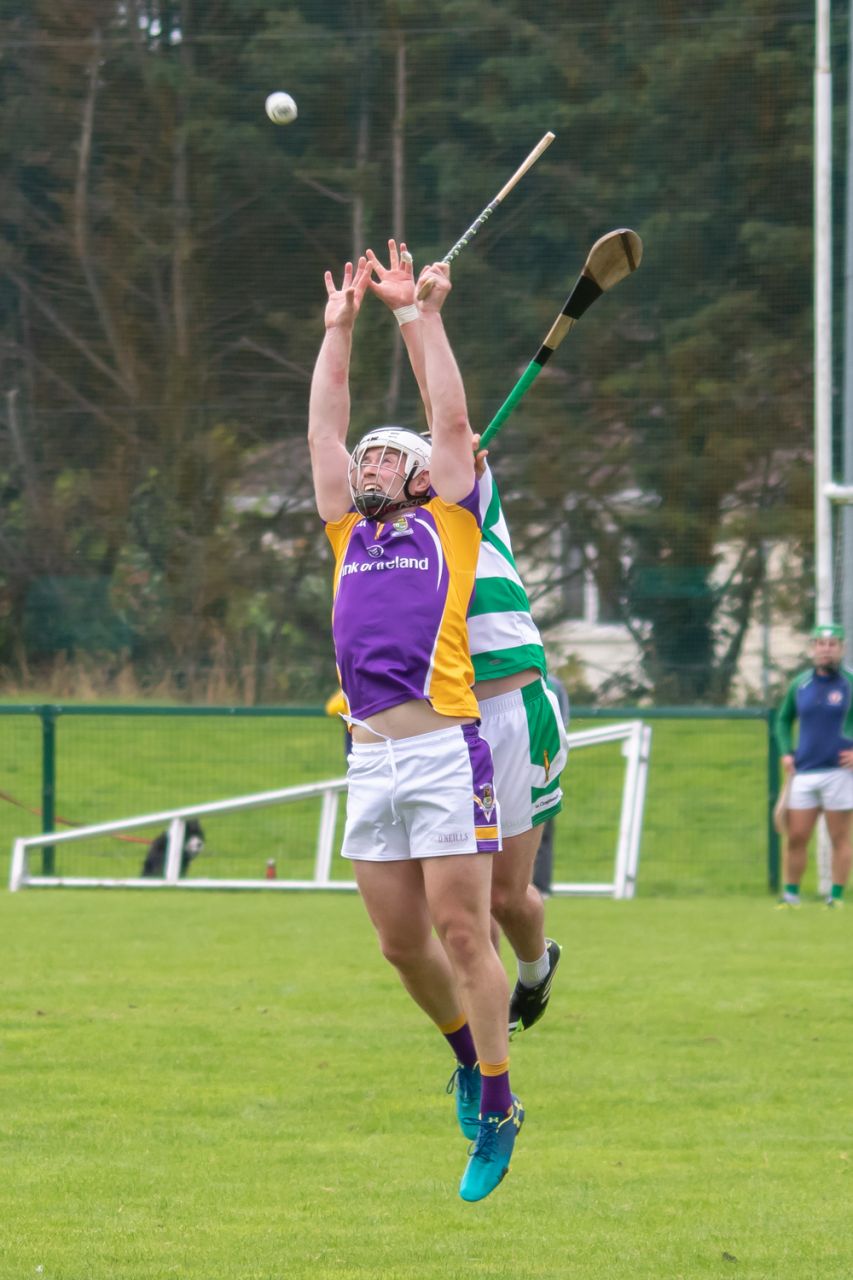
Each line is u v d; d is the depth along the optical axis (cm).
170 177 8144
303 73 8044
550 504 7931
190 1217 1747
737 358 7906
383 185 8056
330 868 5066
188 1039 2614
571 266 7981
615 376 7956
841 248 7712
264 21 8050
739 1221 1728
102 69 8112
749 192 7869
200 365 8181
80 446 8144
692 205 7906
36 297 8175
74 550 8006
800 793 4534
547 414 7950
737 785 6044
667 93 7862
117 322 8175
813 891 4997
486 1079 1622
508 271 7988
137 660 7912
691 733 6375
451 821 1609
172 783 6103
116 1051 2530
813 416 7838
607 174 7925
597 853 5616
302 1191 1850
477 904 1623
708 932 3847
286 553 8012
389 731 1636
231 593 7969
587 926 3978
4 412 8131
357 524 1709
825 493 4938
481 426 7981
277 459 8125
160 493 8069
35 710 5241
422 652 1630
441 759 1619
